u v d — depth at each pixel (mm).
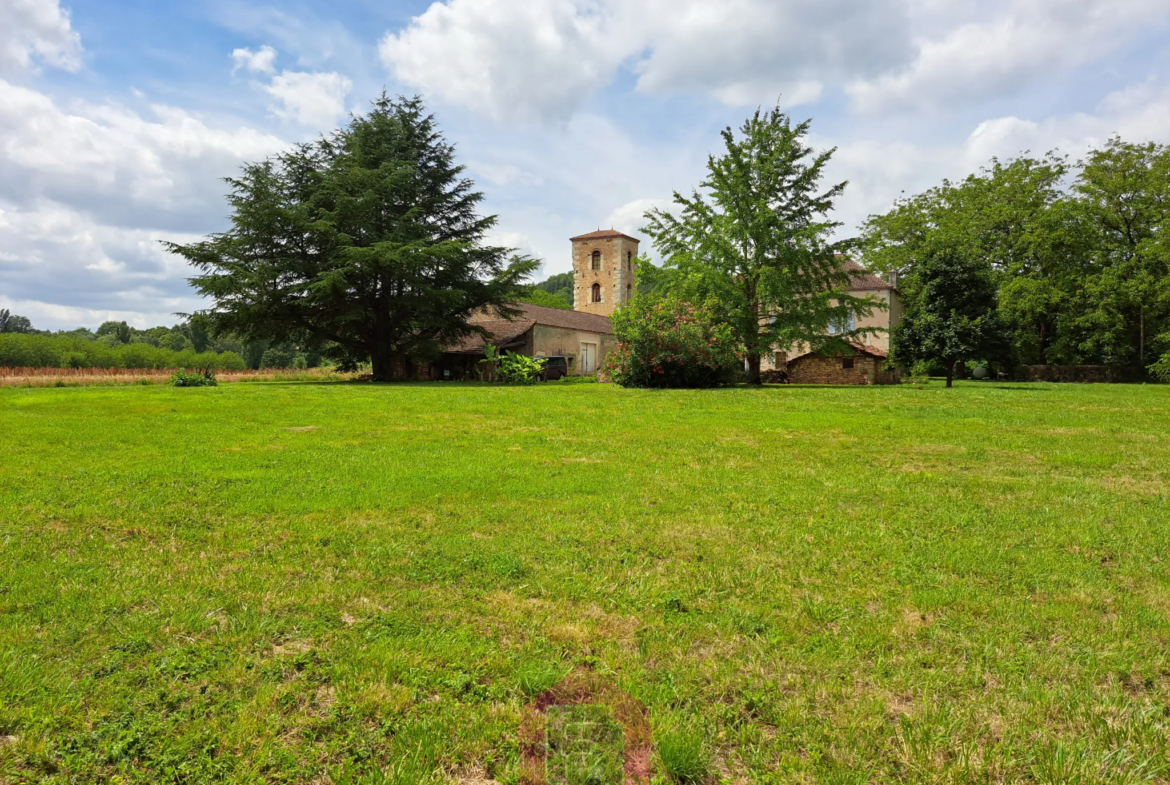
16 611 3346
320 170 36188
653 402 17203
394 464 7660
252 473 6984
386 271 33562
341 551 4422
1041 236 39625
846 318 29203
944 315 26578
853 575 4008
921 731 2424
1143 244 37938
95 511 5328
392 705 2549
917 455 8586
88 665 2818
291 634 3168
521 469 7398
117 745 2277
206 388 24219
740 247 28562
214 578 3850
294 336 36219
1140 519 5285
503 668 2859
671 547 4543
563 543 4637
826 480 6895
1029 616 3398
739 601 3615
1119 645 3092
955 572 4082
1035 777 2203
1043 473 7332
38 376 29375
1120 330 39656
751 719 2529
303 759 2258
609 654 2988
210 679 2729
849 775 2176
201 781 2139
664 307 26172
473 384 30750
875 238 48344
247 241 32438
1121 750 2307
